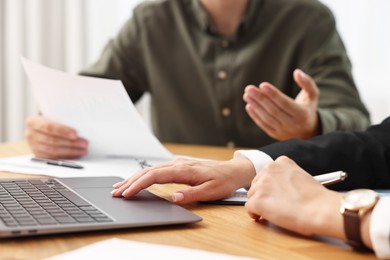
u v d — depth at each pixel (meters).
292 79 1.85
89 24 2.73
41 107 1.37
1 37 2.72
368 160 0.99
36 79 1.32
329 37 1.83
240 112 1.86
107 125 1.25
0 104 2.73
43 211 0.72
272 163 0.80
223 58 1.87
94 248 0.60
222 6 1.88
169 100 1.93
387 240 0.60
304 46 1.83
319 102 1.68
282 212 0.71
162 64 1.94
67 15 2.73
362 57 2.58
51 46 2.76
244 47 1.87
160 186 1.00
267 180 0.77
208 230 0.72
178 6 1.94
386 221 0.61
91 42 2.73
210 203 0.88
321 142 1.01
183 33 1.92
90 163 1.26
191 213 0.76
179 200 0.85
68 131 1.32
